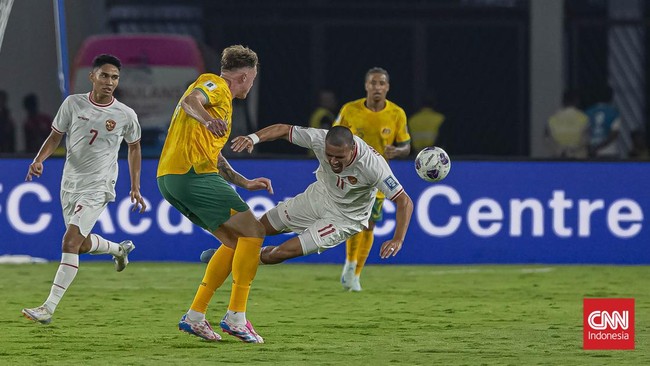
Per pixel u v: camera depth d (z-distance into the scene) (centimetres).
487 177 4688
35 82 6875
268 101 8062
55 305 2936
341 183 2823
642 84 7838
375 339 2764
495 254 4688
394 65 8050
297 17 8050
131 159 3183
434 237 4681
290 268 4581
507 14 7975
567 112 6600
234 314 2672
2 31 5028
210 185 2642
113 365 2381
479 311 3322
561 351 2583
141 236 4622
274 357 2484
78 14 7175
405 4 8019
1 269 4381
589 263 4700
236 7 8025
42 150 3081
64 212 3106
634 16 7838
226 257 2672
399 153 3853
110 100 3077
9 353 2531
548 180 4691
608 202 4700
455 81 8025
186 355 2505
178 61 6319
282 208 2956
